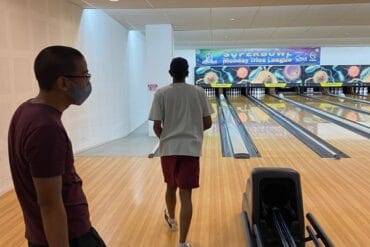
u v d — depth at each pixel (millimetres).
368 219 2551
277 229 1882
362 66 13070
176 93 2033
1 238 2273
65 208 1012
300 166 3969
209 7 5121
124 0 4574
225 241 2262
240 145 5258
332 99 12227
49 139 894
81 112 5008
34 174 894
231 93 13914
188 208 2041
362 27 8062
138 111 8727
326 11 6102
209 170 3867
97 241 1133
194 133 2041
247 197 2291
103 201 2943
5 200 2939
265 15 6383
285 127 6965
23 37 3418
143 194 3107
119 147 5859
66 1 4477
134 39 8180
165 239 2293
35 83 3668
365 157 4363
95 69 5539
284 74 12992
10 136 964
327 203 2850
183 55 13406
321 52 13102
